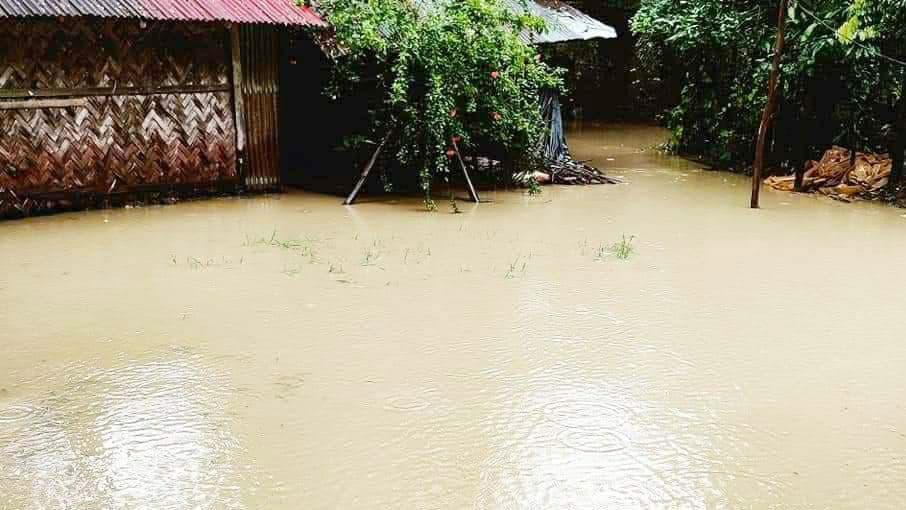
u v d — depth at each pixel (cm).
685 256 734
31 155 837
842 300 618
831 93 1097
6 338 519
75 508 338
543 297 613
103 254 710
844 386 466
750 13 1152
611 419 421
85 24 843
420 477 364
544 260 712
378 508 340
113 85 873
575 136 1709
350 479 362
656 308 593
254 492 351
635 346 521
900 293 636
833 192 1031
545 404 437
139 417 416
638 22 1316
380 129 984
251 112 976
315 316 564
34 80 827
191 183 947
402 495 350
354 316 565
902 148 995
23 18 757
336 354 500
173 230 800
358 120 1038
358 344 516
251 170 988
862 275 683
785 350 519
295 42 1052
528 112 1041
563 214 905
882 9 965
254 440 394
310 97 1080
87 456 379
